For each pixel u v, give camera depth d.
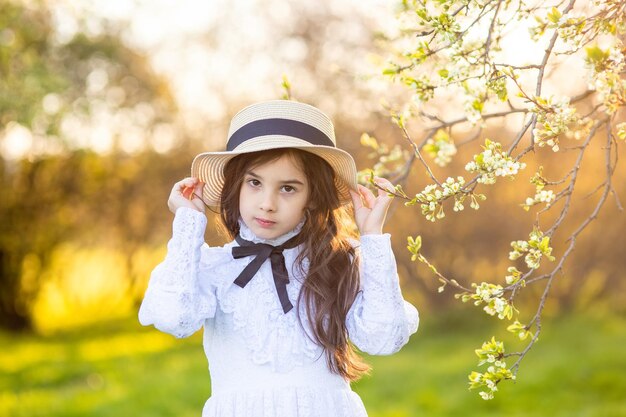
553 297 13.66
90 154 15.02
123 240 18.00
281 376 2.24
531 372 9.27
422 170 11.36
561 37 2.07
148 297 2.29
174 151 17.11
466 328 13.23
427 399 8.27
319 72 13.42
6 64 10.15
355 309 2.34
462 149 11.47
